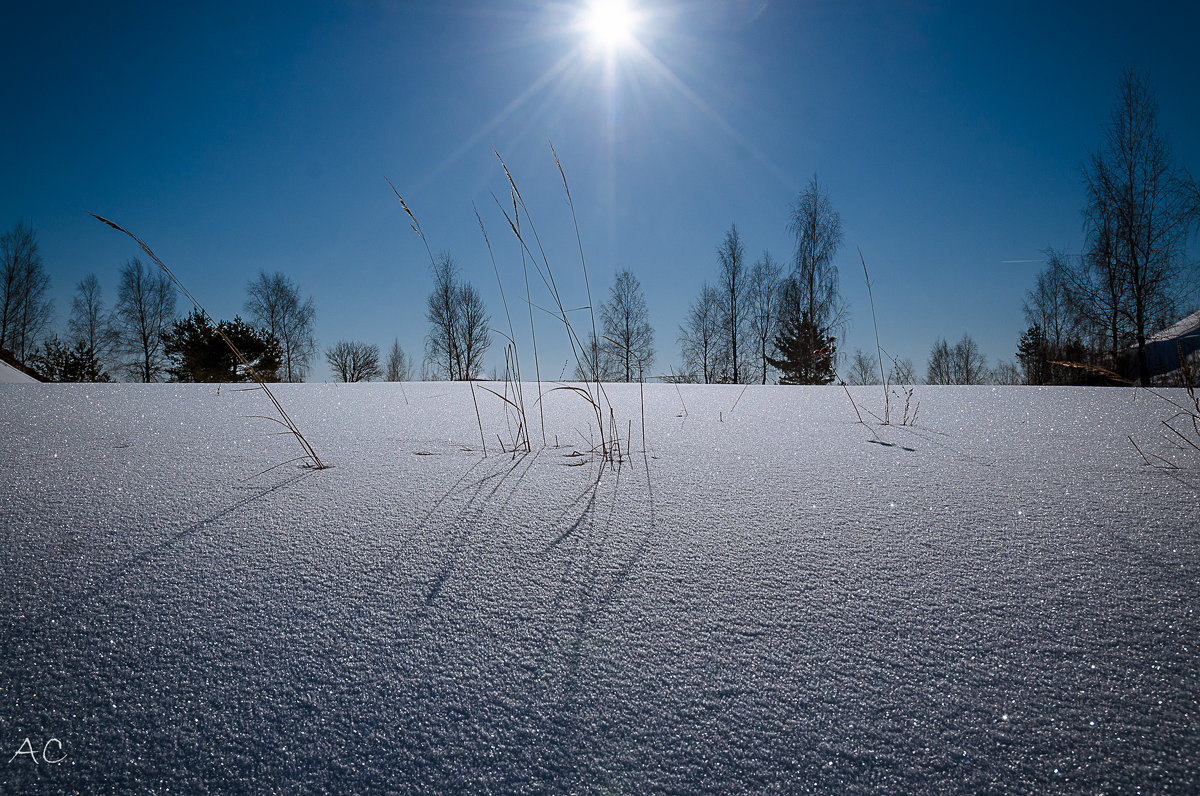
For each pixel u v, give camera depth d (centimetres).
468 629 86
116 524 118
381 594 95
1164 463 168
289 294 2825
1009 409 279
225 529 118
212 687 73
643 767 63
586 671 77
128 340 2494
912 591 95
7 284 2302
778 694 73
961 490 146
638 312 2281
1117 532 116
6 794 59
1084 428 226
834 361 1567
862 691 73
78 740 66
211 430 222
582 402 328
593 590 97
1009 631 84
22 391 311
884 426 243
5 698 71
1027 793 59
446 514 129
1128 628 84
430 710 71
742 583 99
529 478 159
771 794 60
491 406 304
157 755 64
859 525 123
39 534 112
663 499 141
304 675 76
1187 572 98
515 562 106
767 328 2191
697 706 71
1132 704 70
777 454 189
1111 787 59
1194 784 59
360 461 177
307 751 65
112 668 76
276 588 96
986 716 69
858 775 62
